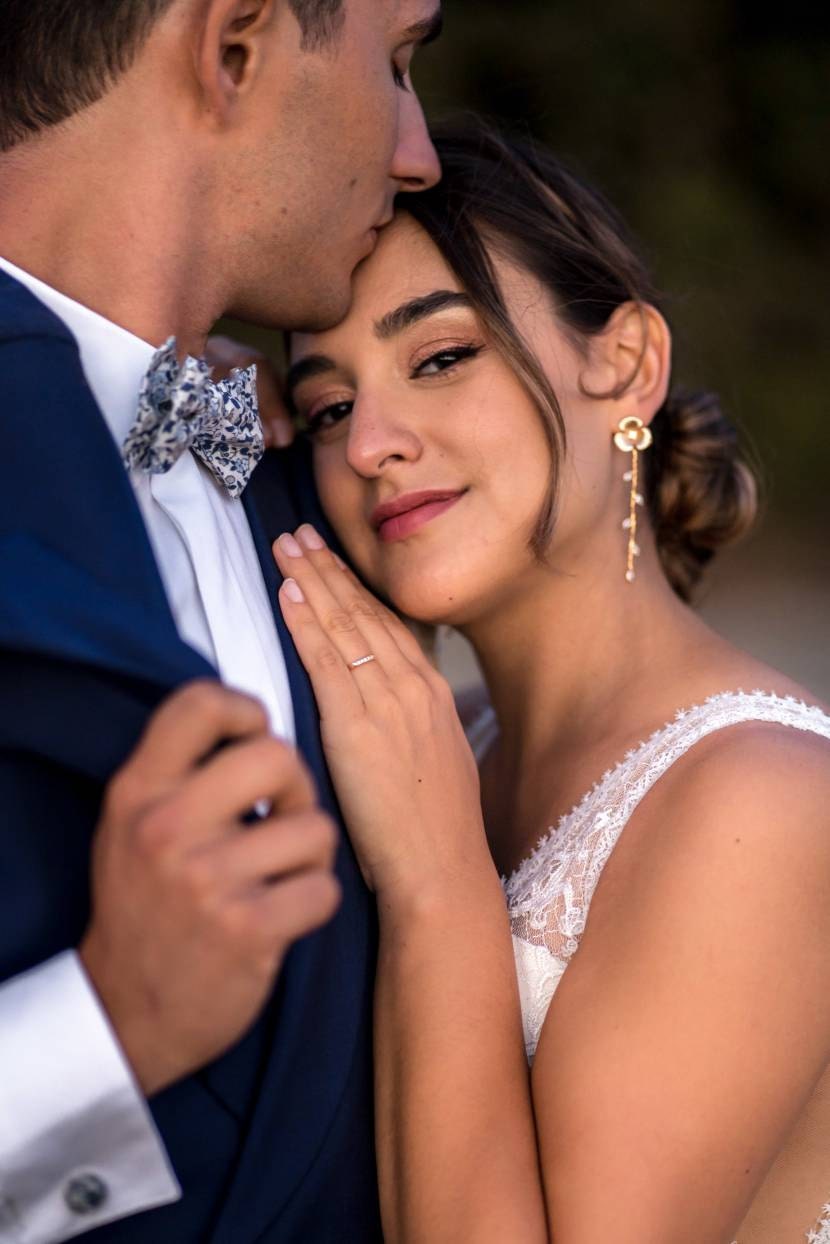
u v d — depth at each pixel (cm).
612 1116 182
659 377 250
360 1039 188
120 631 150
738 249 1204
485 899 200
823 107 1213
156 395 173
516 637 246
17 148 181
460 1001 191
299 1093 169
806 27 1218
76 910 151
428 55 1121
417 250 227
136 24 177
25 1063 137
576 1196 179
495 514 227
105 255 182
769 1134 185
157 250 183
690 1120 181
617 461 249
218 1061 162
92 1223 143
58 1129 137
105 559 155
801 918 188
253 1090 165
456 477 226
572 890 207
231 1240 159
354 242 210
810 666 809
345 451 235
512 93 1134
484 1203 179
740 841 190
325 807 193
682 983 185
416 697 205
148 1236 157
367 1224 184
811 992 187
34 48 178
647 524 253
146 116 181
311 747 194
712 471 270
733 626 905
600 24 1164
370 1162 187
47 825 151
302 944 170
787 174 1216
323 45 190
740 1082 182
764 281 1212
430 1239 180
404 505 227
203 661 155
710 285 1194
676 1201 178
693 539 276
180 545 185
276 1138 164
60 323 166
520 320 234
